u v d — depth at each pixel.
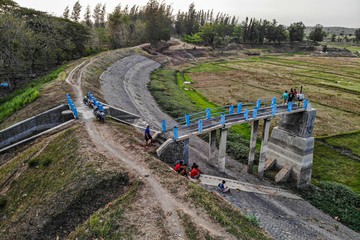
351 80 82.56
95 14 159.12
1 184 22.78
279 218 23.50
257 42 172.75
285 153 34.06
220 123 29.20
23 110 36.97
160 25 131.38
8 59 54.03
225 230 15.61
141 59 96.81
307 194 30.95
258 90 70.00
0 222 18.70
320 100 61.41
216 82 79.38
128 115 34.84
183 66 107.81
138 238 14.59
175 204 17.25
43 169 22.27
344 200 29.33
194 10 183.25
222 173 30.56
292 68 105.12
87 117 30.12
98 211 16.70
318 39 183.88
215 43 155.00
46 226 16.83
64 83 46.16
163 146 24.48
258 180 32.44
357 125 47.41
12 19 56.09
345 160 36.75
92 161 20.73
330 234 23.28
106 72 63.84
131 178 19.42
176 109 51.03
